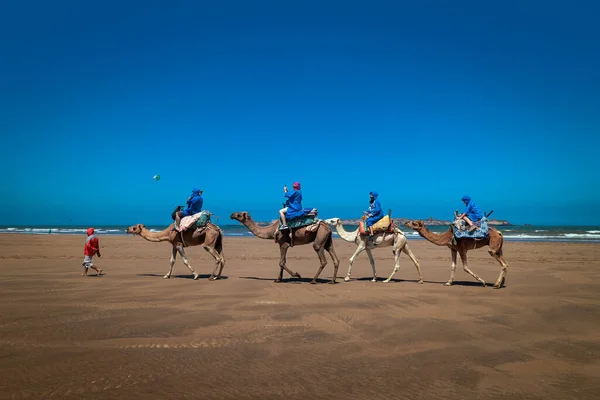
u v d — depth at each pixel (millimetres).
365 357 5852
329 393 4664
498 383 5020
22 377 4930
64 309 8547
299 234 13062
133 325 7332
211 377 5039
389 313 8586
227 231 65562
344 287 12234
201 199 14008
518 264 18750
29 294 10188
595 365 5660
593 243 34031
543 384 5008
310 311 8711
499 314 8570
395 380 5059
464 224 12625
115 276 13750
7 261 18000
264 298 10133
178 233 13445
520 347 6391
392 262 19953
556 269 16688
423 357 5883
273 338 6684
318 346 6305
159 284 12117
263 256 22641
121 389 4641
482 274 15398
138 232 13953
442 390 4801
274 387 4789
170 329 7109
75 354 5762
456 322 7863
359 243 13992
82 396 4438
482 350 6223
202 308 8859
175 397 4473
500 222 105000
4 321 7504
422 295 10773
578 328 7508
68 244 29188
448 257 22359
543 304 9602
